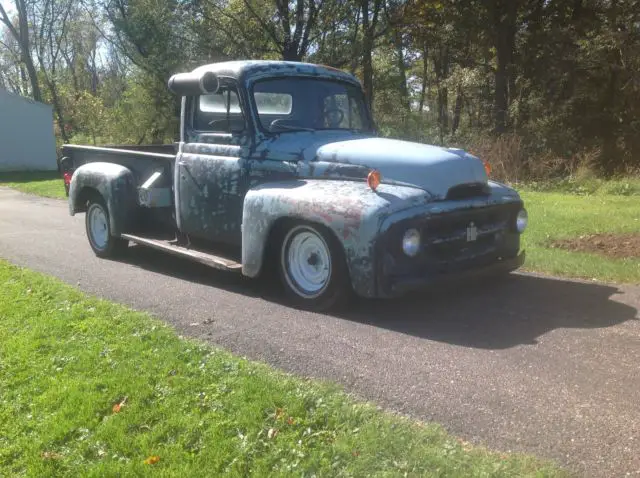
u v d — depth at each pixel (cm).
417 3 2398
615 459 324
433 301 613
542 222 1010
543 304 596
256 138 655
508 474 307
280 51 2345
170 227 786
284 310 595
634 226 949
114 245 834
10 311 596
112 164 839
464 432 356
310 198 569
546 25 2416
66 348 498
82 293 652
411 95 3506
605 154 2034
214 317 578
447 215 551
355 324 549
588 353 468
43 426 388
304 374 443
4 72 5397
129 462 344
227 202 675
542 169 1702
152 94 2819
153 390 416
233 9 2367
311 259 593
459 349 483
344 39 2316
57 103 3866
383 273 530
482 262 602
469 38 2492
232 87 674
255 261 616
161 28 2347
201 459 342
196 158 700
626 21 2203
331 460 328
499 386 413
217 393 407
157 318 579
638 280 674
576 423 362
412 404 391
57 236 1028
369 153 592
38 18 4009
